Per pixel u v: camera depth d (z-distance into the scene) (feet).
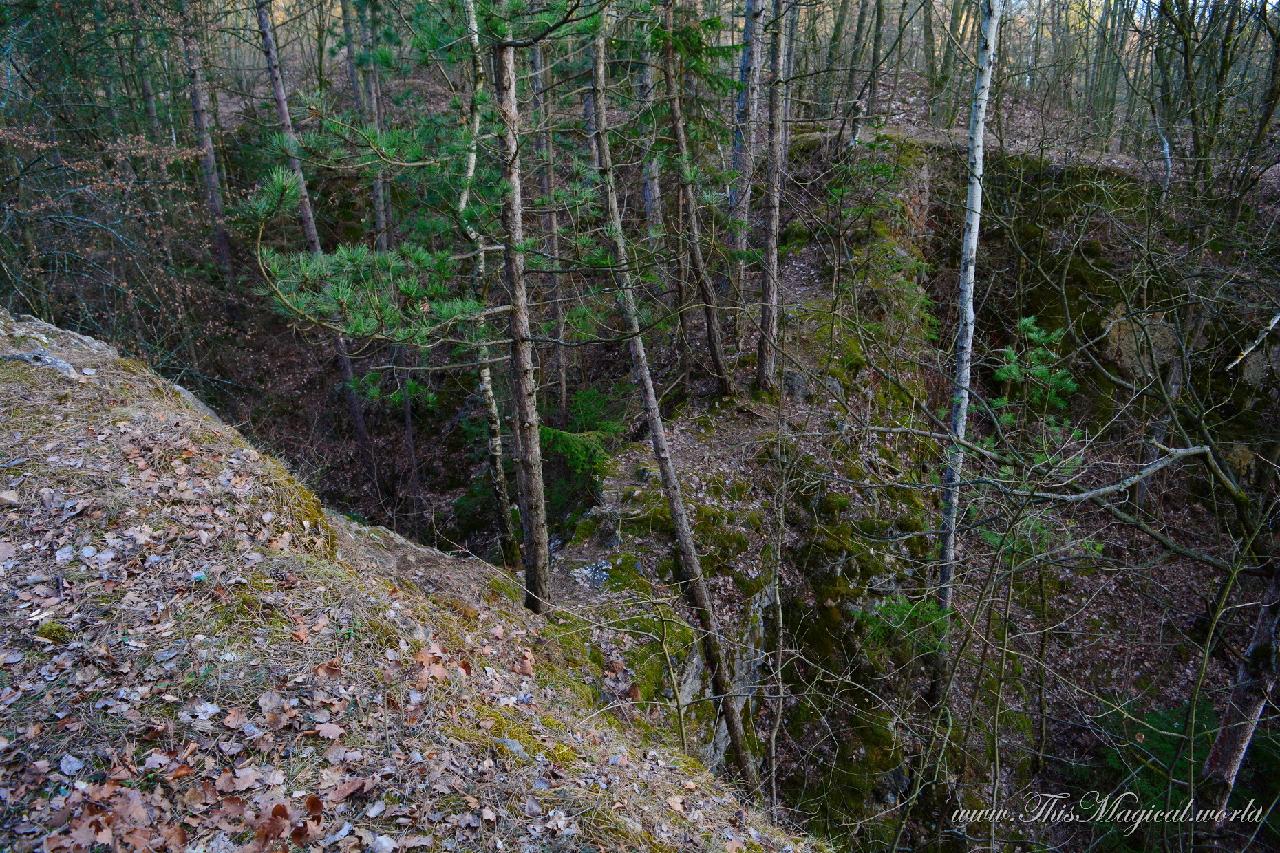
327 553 21.25
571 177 40.40
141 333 48.29
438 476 56.13
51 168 41.47
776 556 29.22
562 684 24.31
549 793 15.96
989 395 52.34
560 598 31.17
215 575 17.69
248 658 15.92
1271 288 32.04
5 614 15.43
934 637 33.63
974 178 31.07
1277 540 23.45
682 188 38.73
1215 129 37.96
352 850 12.96
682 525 31.17
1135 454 45.73
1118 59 58.54
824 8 67.41
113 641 15.40
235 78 72.18
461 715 17.34
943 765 33.50
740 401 43.39
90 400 22.58
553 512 42.91
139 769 13.14
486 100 23.72
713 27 31.91
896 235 51.29
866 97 59.77
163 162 48.49
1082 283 52.37
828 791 33.04
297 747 14.47
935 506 42.57
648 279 29.68
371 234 62.28
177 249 58.34
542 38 20.59
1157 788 34.24
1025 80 81.51
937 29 83.92
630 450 41.68
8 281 41.60
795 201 53.52
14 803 12.16
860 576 36.63
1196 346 47.03
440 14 23.85
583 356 54.24
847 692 34.83
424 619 21.57
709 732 29.78
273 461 22.84
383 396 49.96
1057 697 39.42
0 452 19.49
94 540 17.57
